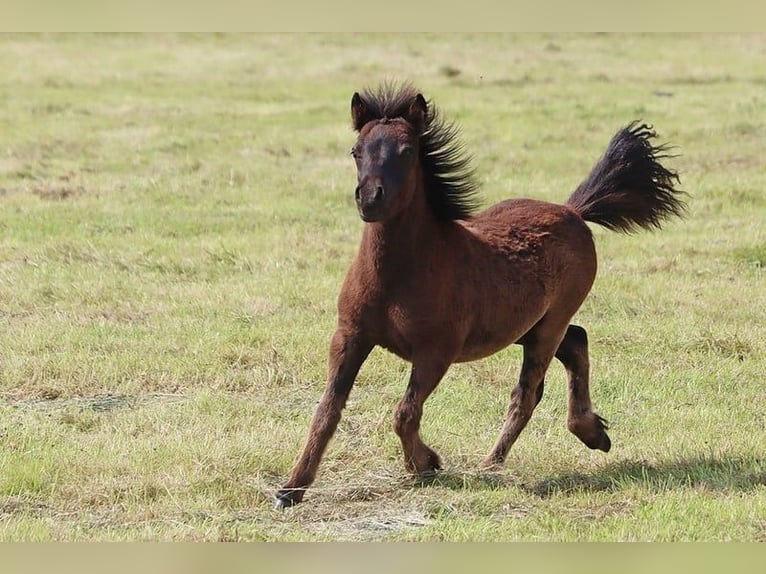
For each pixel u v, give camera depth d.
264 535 11.61
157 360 17.50
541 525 12.02
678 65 50.97
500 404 16.23
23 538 11.40
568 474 13.83
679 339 18.95
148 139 35.22
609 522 12.09
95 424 15.21
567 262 14.32
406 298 12.50
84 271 22.17
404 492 13.05
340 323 12.89
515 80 47.00
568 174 31.64
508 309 13.51
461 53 53.53
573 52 54.56
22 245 23.92
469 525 11.94
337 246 24.27
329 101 42.81
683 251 24.66
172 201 28.36
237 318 19.67
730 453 14.37
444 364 12.85
